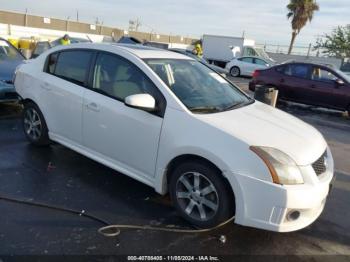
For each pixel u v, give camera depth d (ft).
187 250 10.35
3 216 11.33
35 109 16.84
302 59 115.65
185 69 14.03
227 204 10.66
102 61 14.07
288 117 13.48
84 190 13.52
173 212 12.33
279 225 9.96
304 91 37.91
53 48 16.53
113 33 124.26
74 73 15.01
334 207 14.08
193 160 11.15
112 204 12.63
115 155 13.37
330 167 11.57
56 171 15.01
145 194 13.52
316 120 33.68
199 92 12.99
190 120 11.23
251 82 42.09
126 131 12.68
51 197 12.80
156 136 11.82
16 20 110.83
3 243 9.98
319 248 11.06
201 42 102.53
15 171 14.69
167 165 11.71
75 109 14.53
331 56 124.26
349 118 35.83
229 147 10.33
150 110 11.82
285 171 9.89
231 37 94.99
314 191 10.03
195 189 11.31
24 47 74.43
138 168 12.71
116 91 13.26
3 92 21.98
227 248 10.58
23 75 17.34
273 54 121.19
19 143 17.97
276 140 10.69
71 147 15.25
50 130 16.24
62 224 11.15
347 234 12.05
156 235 10.94
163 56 14.12
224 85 14.84
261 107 14.07
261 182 9.89
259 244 10.91
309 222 10.55
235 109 12.79
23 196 12.71
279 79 39.50
